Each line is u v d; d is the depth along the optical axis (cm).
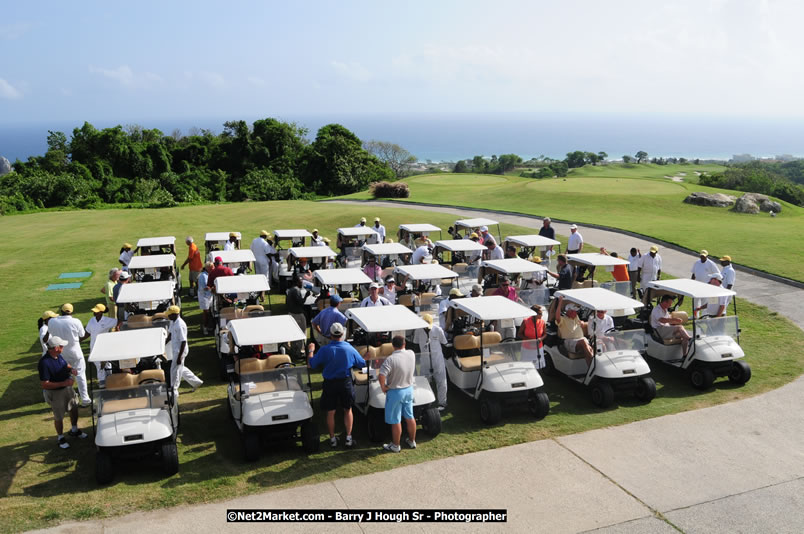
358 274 1291
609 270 1465
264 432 783
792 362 1173
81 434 872
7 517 662
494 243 1538
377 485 738
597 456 813
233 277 1200
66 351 944
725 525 661
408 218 3069
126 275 1219
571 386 1077
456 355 967
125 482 744
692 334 1067
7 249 2578
